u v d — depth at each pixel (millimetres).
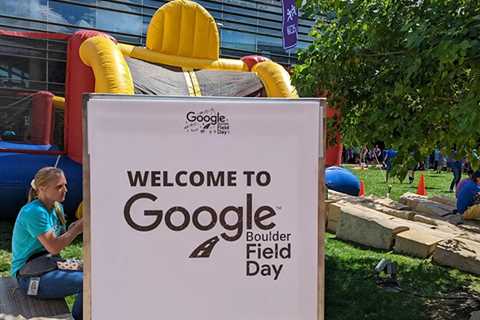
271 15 28359
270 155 2201
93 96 2127
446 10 3789
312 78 4879
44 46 8039
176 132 2170
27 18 22328
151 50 8531
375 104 4586
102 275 2170
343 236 7621
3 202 7484
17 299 3641
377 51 4363
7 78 7848
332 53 4672
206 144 2182
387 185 17078
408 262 6418
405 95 4254
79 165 7398
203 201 2193
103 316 2178
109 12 24188
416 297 5141
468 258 6113
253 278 2234
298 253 2240
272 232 2227
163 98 2160
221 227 2209
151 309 2199
